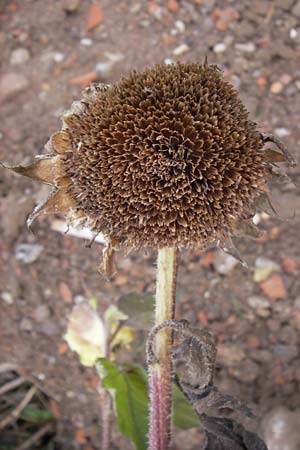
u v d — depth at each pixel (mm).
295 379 563
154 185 335
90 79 683
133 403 455
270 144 593
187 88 336
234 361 573
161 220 338
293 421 536
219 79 344
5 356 630
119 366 482
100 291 605
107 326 514
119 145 336
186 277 598
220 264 594
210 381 389
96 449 598
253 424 475
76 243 624
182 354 380
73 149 349
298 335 571
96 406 599
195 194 336
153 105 336
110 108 340
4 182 662
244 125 342
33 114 683
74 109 356
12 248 641
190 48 679
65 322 613
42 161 360
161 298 375
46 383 618
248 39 675
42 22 730
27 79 697
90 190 344
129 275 603
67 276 620
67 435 612
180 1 703
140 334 584
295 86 646
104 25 713
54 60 701
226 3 693
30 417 620
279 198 587
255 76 656
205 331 367
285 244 591
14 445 615
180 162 333
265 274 586
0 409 628
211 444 435
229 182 337
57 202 357
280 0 678
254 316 583
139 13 708
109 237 351
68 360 609
